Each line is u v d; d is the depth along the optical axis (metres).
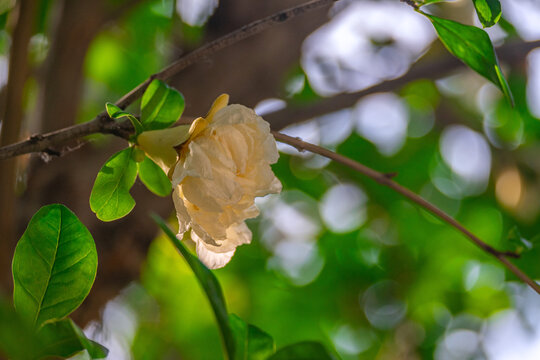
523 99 1.42
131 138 0.73
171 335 1.53
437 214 0.78
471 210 1.56
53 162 0.90
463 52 0.75
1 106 0.87
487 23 0.74
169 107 0.74
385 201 1.55
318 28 1.00
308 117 0.95
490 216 1.54
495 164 1.49
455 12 1.16
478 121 1.50
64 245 0.71
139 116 0.74
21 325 0.64
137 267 0.92
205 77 0.95
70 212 0.71
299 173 1.51
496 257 0.77
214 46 0.75
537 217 1.40
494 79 0.75
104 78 1.39
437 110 1.53
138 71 1.37
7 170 0.81
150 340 1.51
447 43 0.75
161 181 0.75
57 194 0.90
